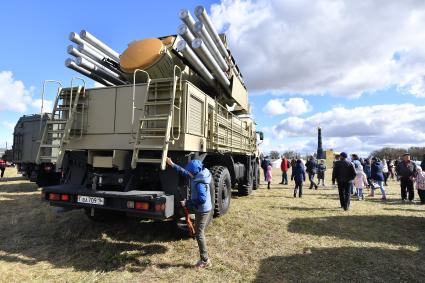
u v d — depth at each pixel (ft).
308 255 14.53
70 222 19.83
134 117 16.35
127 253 14.42
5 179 47.47
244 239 16.65
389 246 16.20
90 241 16.34
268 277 12.14
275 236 17.34
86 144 17.17
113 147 16.65
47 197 15.97
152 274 12.35
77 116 17.58
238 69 26.66
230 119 23.85
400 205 29.73
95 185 15.90
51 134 17.46
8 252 14.87
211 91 22.58
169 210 14.15
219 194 19.58
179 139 15.23
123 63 19.22
